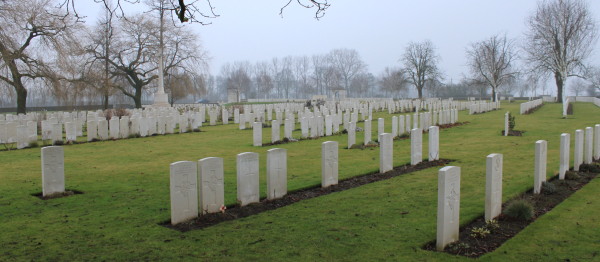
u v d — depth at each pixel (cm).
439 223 594
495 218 714
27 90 3306
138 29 4103
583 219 718
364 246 613
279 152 872
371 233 664
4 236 660
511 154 1395
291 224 710
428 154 1333
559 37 3659
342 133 2130
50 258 577
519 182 977
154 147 1681
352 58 12069
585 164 1126
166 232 675
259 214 770
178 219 713
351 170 1148
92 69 3766
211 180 755
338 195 898
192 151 1567
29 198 880
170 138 1998
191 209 732
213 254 589
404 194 895
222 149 1617
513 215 719
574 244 611
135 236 658
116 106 5409
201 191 744
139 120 2066
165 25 4106
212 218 733
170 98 5512
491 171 688
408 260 564
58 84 2978
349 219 734
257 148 1634
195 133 2228
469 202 819
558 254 578
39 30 2841
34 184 1005
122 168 1222
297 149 1578
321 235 657
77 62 3528
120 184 1011
